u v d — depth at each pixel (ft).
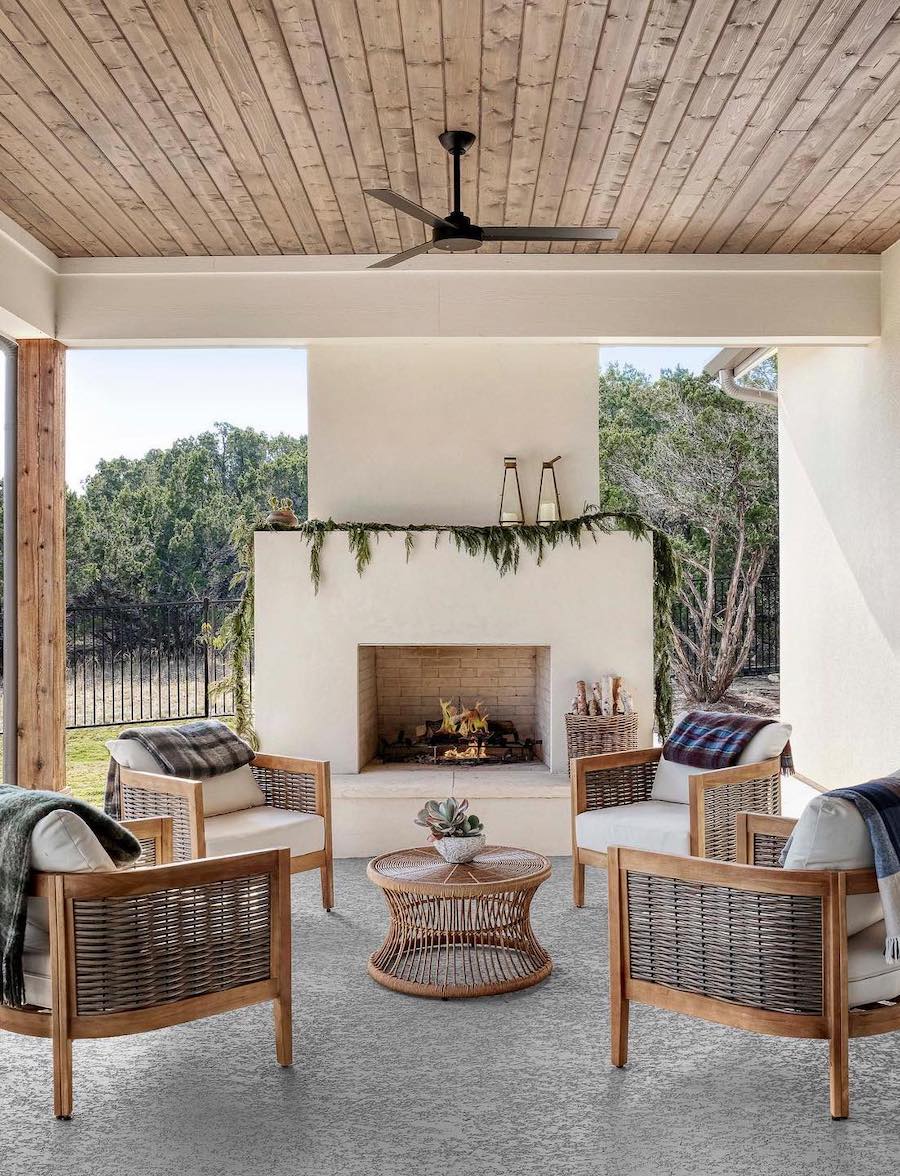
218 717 35.73
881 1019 9.75
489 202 17.63
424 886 12.69
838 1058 9.47
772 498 42.16
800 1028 9.59
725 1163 8.72
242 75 13.23
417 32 12.25
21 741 20.26
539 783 19.65
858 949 9.87
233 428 55.47
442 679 23.34
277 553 20.66
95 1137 9.29
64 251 20.06
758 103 14.03
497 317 20.47
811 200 17.60
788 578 27.40
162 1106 9.88
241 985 10.55
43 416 20.45
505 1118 9.55
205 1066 10.78
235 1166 8.72
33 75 13.19
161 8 11.73
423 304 20.45
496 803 19.53
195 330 20.43
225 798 16.58
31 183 16.71
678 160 15.88
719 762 16.28
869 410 21.63
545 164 16.01
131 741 16.40
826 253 20.52
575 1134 9.24
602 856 15.99
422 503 21.74
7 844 9.96
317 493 21.79
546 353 21.72
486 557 20.58
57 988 9.71
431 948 13.20
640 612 20.65
